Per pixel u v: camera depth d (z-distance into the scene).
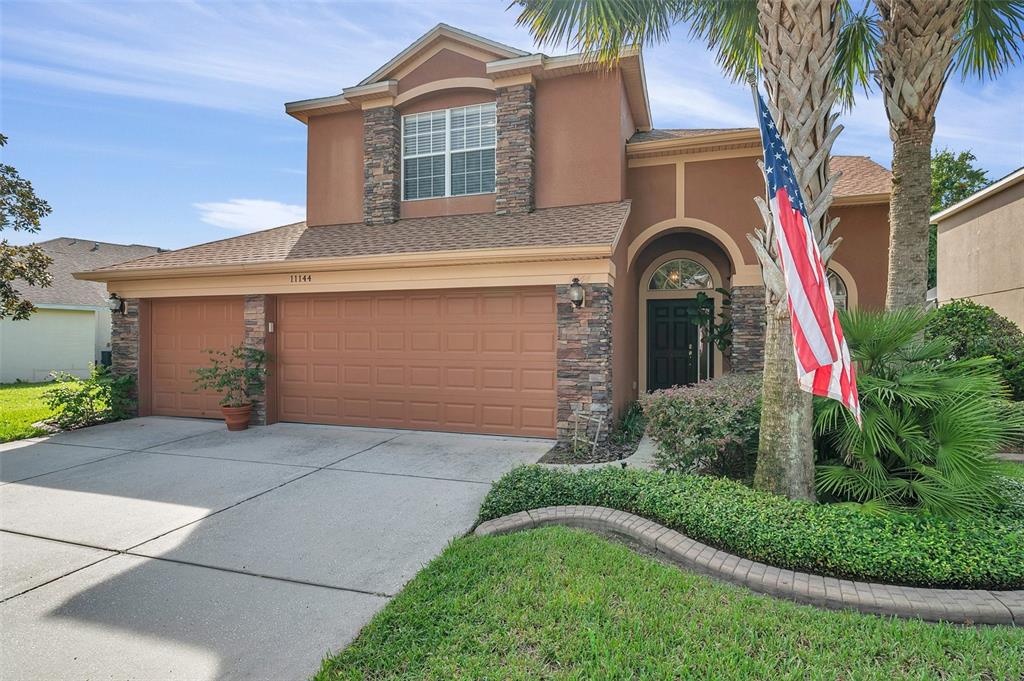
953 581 3.81
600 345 8.45
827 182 5.21
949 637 3.27
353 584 4.23
